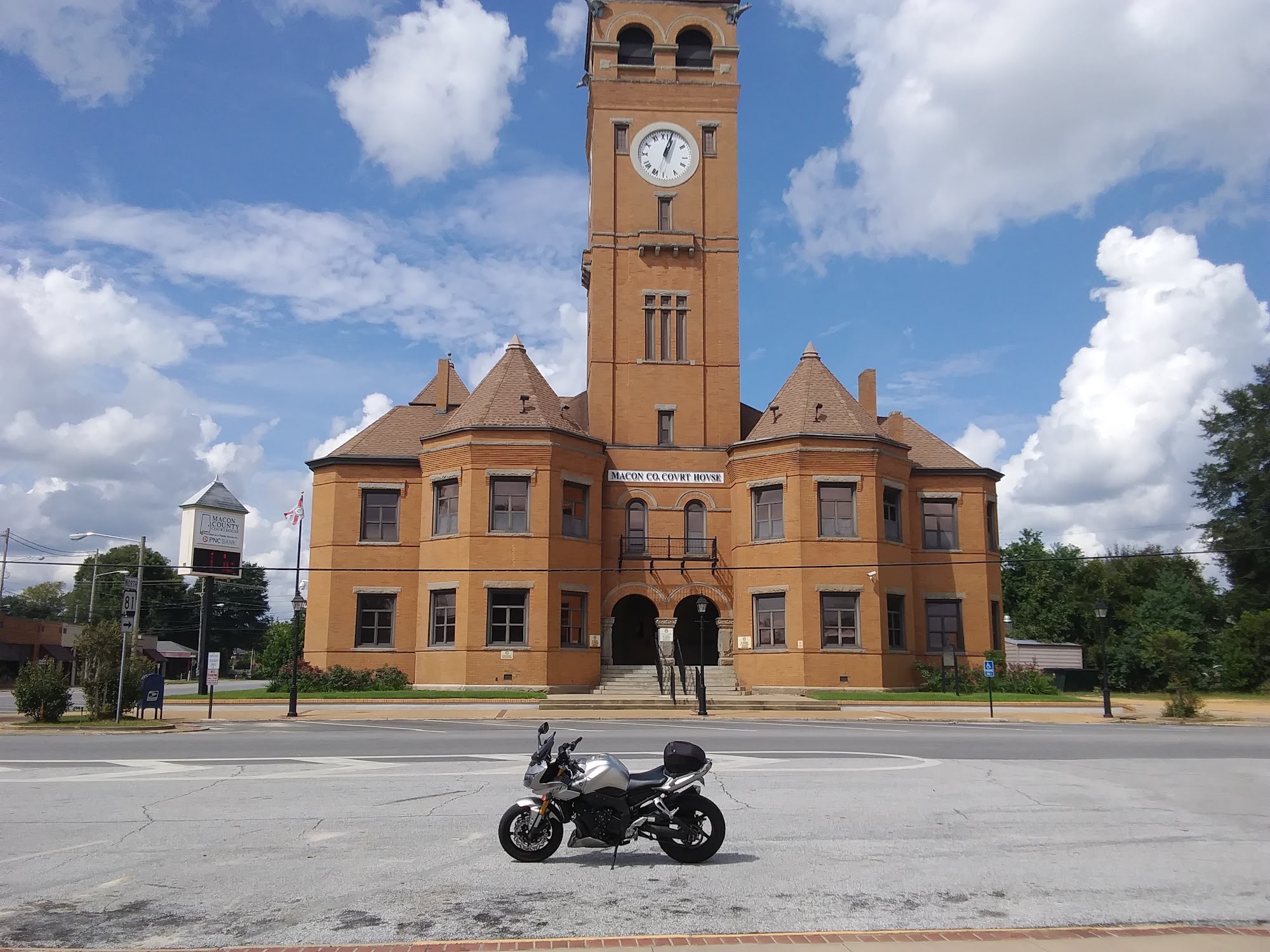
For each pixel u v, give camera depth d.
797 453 41.66
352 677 41.62
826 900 8.98
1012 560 51.38
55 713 28.94
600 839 10.37
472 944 7.70
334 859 10.45
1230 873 10.06
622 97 48.19
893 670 41.53
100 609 103.75
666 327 46.62
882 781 16.14
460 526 41.00
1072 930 8.09
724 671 42.88
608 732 26.31
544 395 43.62
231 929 8.11
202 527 56.47
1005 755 20.56
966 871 10.05
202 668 43.00
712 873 9.96
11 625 65.69
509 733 25.72
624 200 47.47
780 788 15.40
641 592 43.84
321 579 43.62
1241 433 65.81
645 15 48.66
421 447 45.16
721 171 48.06
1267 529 63.19
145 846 11.05
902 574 42.81
